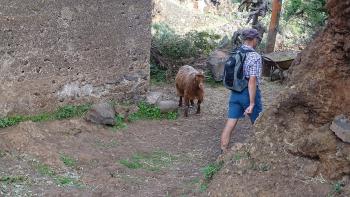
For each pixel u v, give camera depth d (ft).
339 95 15.93
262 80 46.39
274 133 17.10
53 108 30.04
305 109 16.69
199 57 48.16
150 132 30.32
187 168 24.41
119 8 32.30
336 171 15.01
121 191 20.70
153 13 70.44
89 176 22.36
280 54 46.39
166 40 47.55
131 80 33.99
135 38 33.63
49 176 21.90
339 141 15.24
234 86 22.67
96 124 29.40
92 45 31.37
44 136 26.43
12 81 27.96
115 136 28.66
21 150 24.25
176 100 38.17
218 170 18.93
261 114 18.15
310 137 15.85
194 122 33.17
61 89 30.32
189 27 73.46
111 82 32.91
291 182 15.47
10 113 28.12
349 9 15.05
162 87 42.83
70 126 28.35
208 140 29.37
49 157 23.70
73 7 29.91
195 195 18.31
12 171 21.91
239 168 17.08
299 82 16.87
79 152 25.22
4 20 27.04
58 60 29.84
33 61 28.68
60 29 29.55
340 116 15.61
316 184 15.06
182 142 28.91
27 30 28.09
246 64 22.36
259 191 15.67
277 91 42.06
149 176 23.02
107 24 31.89
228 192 16.39
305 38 58.13
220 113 35.83
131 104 34.12
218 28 73.56
